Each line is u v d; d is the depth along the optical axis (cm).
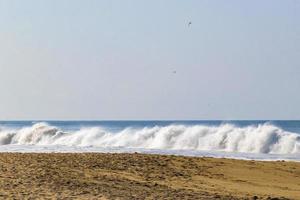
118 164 6612
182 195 4838
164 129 11869
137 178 5819
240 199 4788
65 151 10369
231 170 6612
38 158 6894
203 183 5756
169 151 10488
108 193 4756
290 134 10706
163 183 5603
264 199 4881
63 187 4956
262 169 6775
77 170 6031
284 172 6644
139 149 10994
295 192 5478
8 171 5703
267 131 10838
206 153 10125
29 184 5022
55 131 13175
